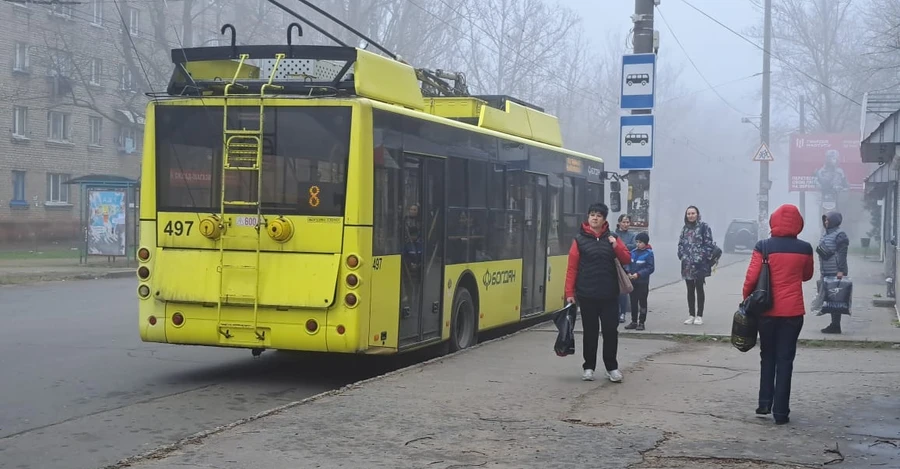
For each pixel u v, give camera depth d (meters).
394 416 8.44
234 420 9.16
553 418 8.48
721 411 8.91
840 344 13.50
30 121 44.19
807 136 54.75
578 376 10.77
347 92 10.62
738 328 8.52
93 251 31.25
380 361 13.09
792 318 8.34
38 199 44.75
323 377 11.70
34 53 43.81
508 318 14.90
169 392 10.51
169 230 10.69
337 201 10.20
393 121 10.93
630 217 17.39
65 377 11.28
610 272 10.36
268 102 10.42
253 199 10.44
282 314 10.32
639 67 17.36
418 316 11.71
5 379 11.09
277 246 10.34
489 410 8.77
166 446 7.44
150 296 10.73
